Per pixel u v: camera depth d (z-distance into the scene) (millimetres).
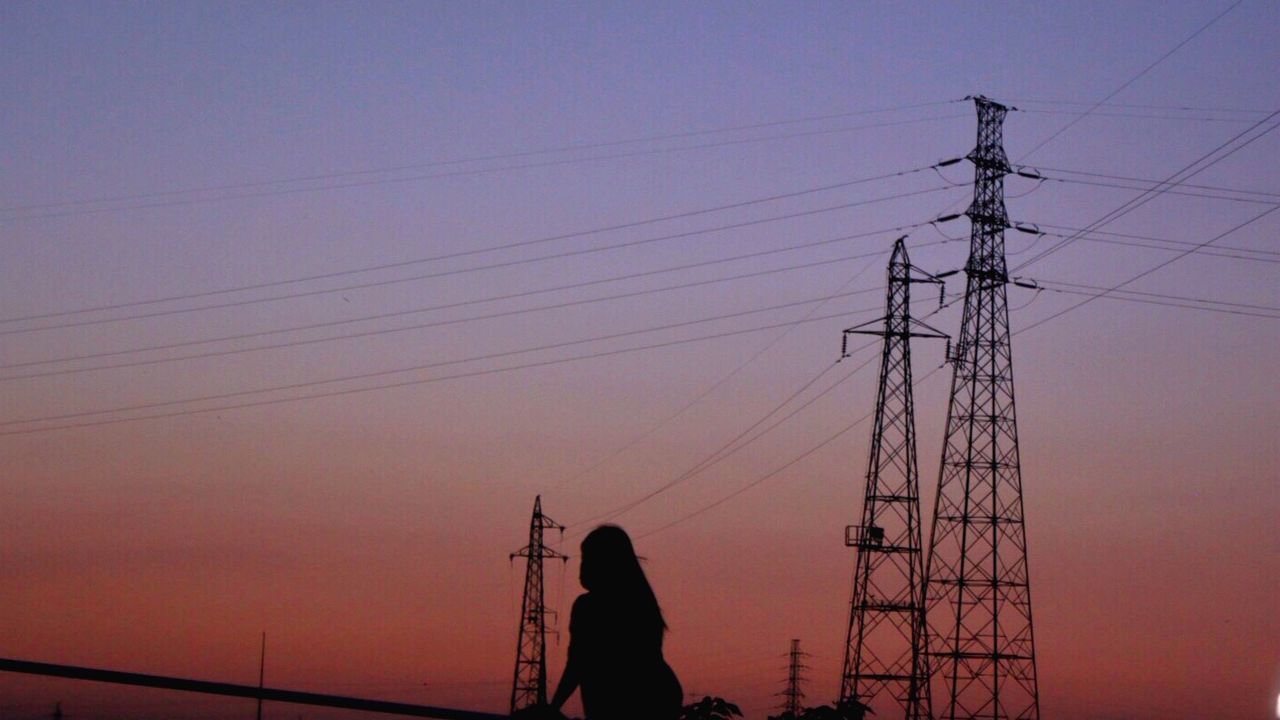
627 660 9797
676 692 9938
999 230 68438
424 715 12625
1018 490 66062
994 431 66750
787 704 79875
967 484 66312
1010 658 63969
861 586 63156
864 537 63562
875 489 64375
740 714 20688
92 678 12344
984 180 68562
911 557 63438
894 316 66312
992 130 69312
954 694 63500
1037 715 63219
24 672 12203
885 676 62188
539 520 72812
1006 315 67938
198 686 12508
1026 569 65188
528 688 69375
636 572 10172
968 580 65250
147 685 12492
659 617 10117
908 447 64812
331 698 12625
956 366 67750
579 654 9953
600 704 9734
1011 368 67375
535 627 70938
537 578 71688
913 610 62875
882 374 65875
